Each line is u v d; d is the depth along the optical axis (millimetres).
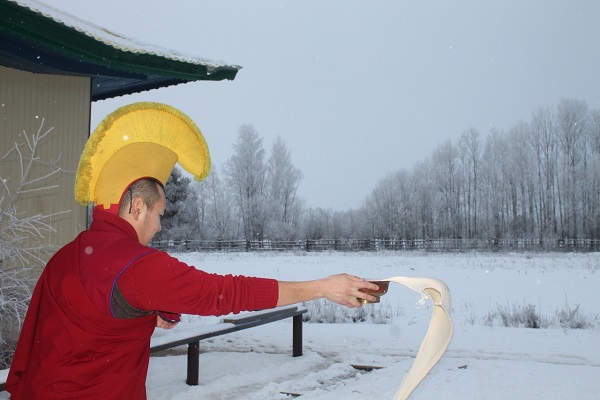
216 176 71312
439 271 26453
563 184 69500
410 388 1401
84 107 9258
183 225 63344
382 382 6953
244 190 70375
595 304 14875
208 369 7797
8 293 7016
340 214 76875
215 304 1661
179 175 63094
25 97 8695
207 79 8992
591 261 32438
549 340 9953
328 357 8758
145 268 1659
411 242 50969
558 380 7117
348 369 7930
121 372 1703
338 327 11445
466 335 10391
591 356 8727
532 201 71688
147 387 6852
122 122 1891
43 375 1667
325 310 12789
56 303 1692
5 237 7383
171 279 1653
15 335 7293
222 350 9250
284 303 1688
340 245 52188
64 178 9000
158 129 1919
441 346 1436
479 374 7438
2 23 6625
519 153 72375
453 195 75562
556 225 70250
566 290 17969
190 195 66562
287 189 71875
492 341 9852
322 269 28891
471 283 20406
